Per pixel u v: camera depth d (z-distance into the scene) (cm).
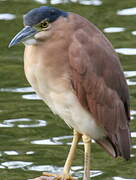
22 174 1623
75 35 1264
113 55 1292
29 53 1273
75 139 1351
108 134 1293
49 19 1256
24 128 1773
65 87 1266
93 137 1308
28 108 1844
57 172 1625
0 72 1995
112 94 1284
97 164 1666
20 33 1257
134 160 1673
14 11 2283
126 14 2259
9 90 1914
